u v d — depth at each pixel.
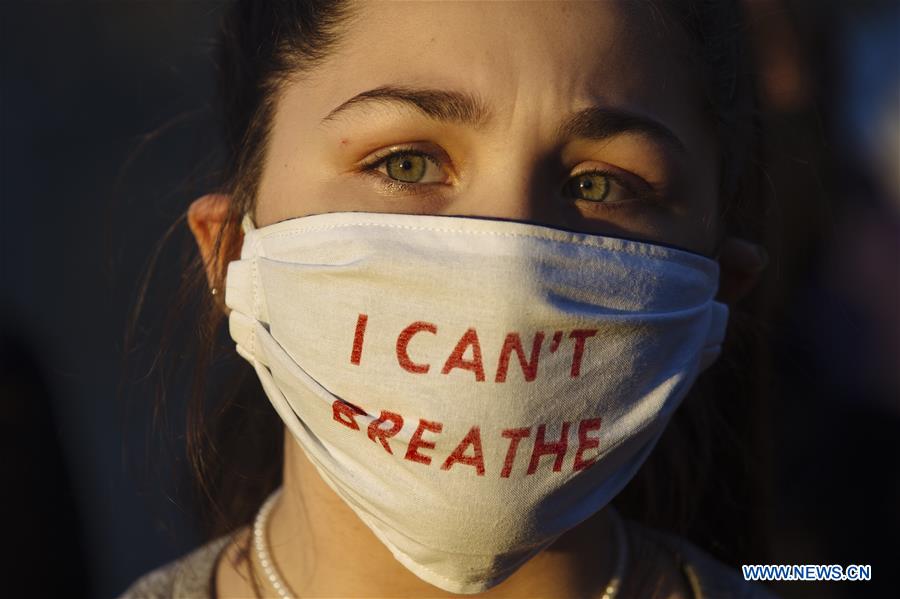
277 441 4.44
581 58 3.01
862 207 6.23
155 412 4.21
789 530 5.82
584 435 3.10
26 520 5.58
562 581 3.57
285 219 3.33
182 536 5.76
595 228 3.21
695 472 4.60
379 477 3.15
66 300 9.30
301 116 3.29
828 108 6.14
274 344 3.29
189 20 8.94
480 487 3.06
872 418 5.84
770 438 4.96
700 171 3.42
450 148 3.07
